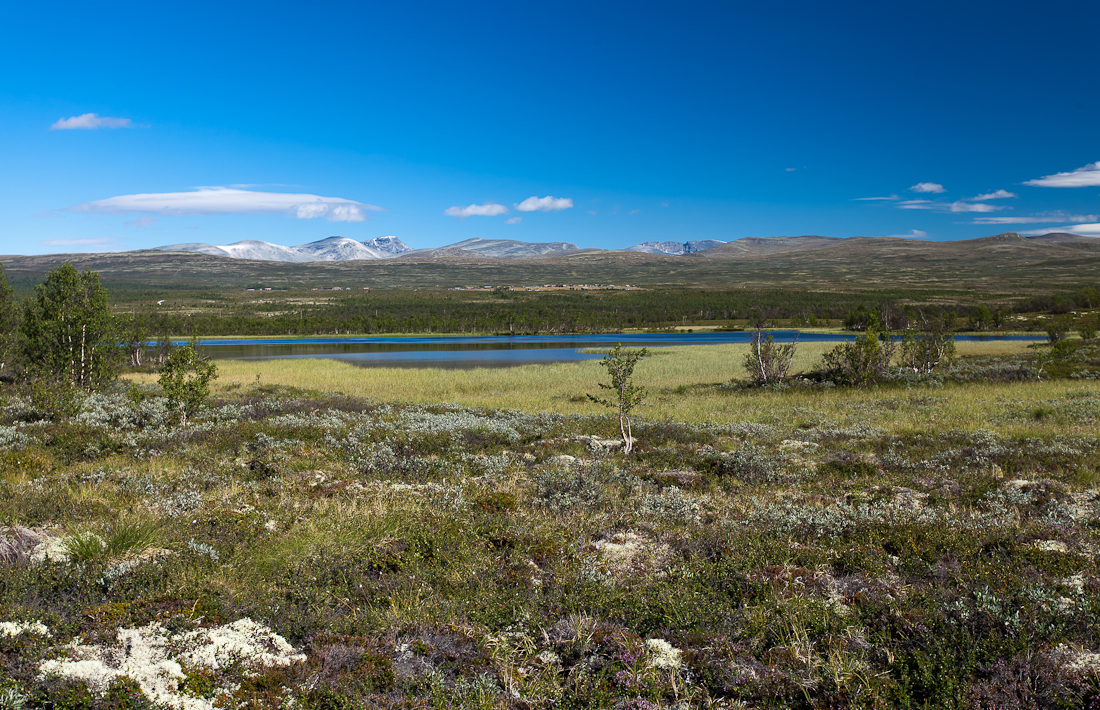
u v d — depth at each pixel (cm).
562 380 3897
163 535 730
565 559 689
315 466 1262
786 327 13575
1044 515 925
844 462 1375
